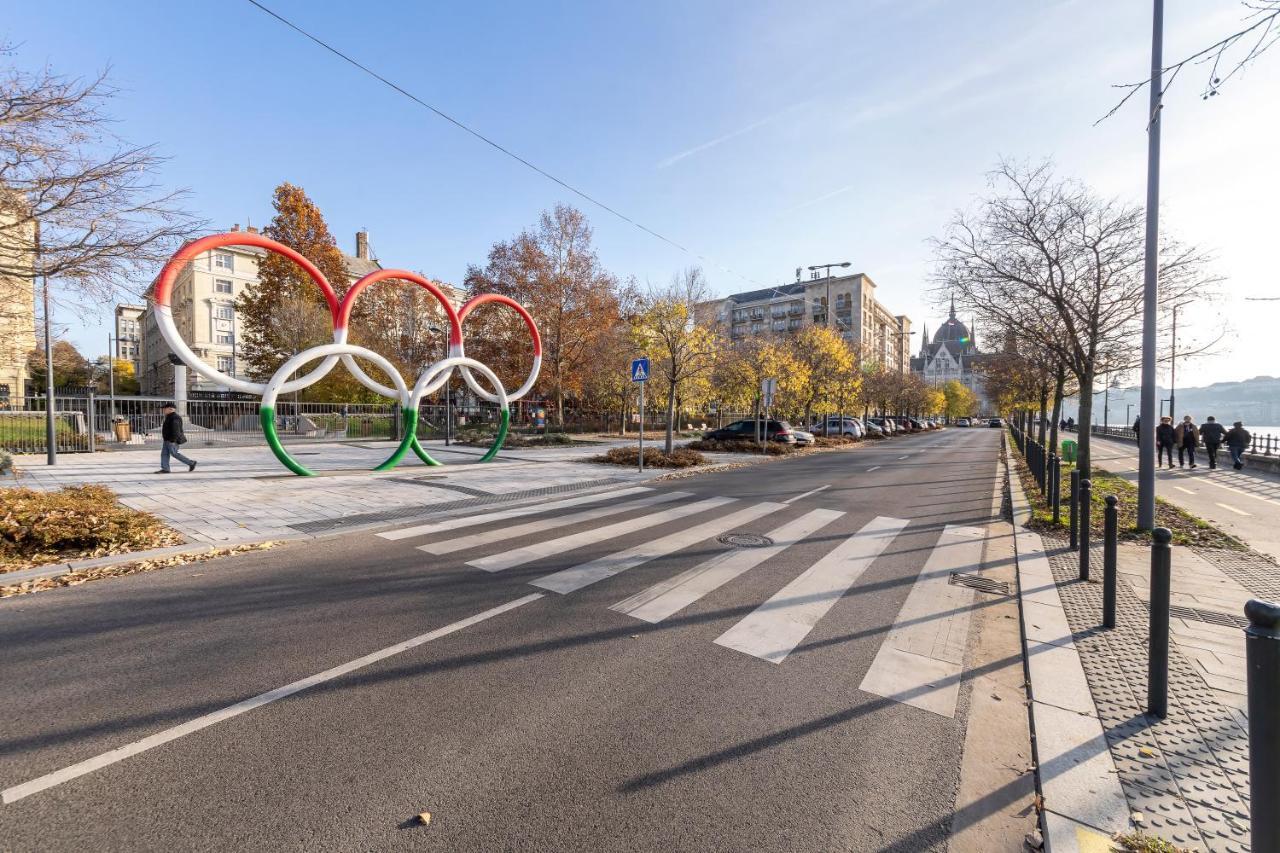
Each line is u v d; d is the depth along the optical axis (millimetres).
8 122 5582
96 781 2357
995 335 14352
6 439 17078
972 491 11781
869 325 87125
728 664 3617
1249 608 1911
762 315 90375
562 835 2125
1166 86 5062
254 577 5223
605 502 9609
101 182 6172
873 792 2438
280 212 35062
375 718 2900
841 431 33469
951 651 3918
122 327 80875
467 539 6773
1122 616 4555
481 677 3367
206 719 2850
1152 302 7312
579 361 33219
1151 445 7438
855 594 5031
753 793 2402
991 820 2299
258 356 35219
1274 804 1821
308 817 2180
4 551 5398
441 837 2100
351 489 10344
